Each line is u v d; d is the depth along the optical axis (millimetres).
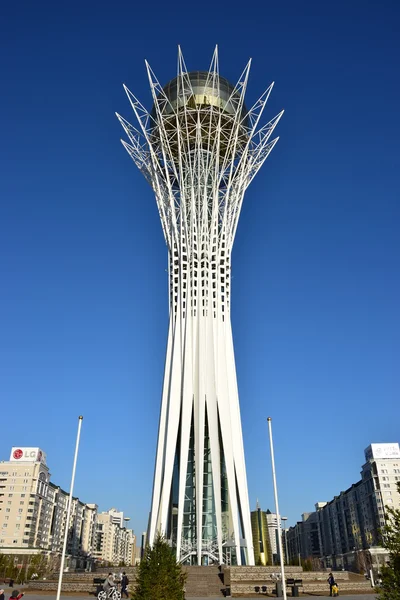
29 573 134750
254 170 90000
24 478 175250
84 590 59219
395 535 28172
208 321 83625
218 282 85750
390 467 169125
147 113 89312
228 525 75375
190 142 90500
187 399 79312
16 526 169250
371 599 50406
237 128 87750
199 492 74812
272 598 53281
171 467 76625
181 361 82250
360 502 181125
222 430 78250
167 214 88812
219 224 88750
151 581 34281
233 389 81375
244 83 89000
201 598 53812
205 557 73188
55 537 190750
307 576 64062
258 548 116500
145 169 89625
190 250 86750
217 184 86688
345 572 66000
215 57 87125
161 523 73750
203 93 89812
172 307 86000
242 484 76625
